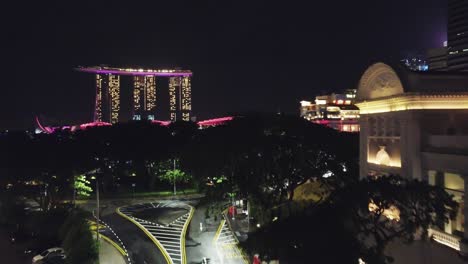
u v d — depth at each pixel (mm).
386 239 24828
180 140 98188
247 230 61969
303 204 48844
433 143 31609
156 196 92875
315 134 56594
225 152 53219
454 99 32688
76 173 76188
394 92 35312
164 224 67938
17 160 69562
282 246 24219
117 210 79000
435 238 30094
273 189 54719
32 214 63188
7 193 68500
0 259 51500
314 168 52375
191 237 60062
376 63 36812
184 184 104250
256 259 43125
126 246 55875
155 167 100000
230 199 56625
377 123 39219
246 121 55812
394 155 36156
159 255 52031
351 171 54594
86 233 48812
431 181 31594
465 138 28391
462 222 28047
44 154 71688
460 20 174625
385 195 24172
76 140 88188
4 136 91125
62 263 47250
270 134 54219
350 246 22844
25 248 55344
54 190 72062
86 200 88375
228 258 50469
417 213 24578
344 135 68938
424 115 32531
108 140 95938
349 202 24438
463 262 26703
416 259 30891
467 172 27016
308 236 23344
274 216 42938
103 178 93312
